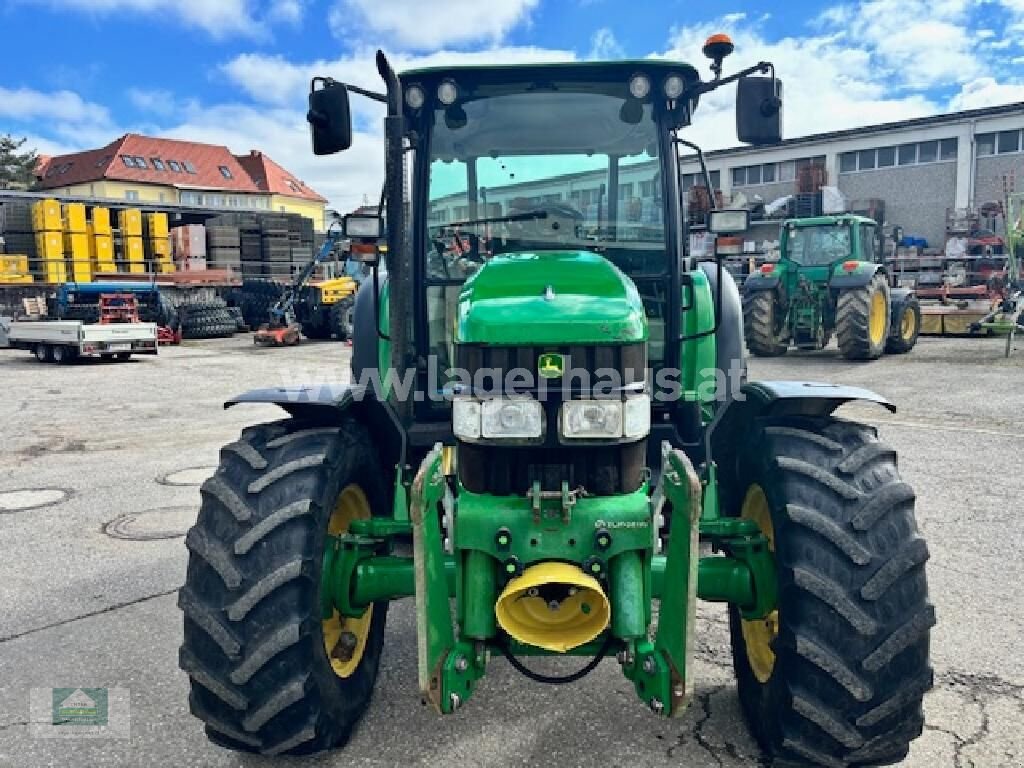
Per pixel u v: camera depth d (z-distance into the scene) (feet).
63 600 13.51
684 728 9.33
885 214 100.68
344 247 66.64
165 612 12.97
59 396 37.91
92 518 18.24
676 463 7.59
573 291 8.43
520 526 7.70
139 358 55.62
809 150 105.60
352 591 8.89
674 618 7.44
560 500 7.72
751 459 9.23
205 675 7.89
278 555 7.99
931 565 13.79
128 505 19.25
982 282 67.46
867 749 7.66
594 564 7.57
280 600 7.88
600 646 7.84
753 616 8.87
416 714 9.78
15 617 12.85
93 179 193.67
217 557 8.05
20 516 18.53
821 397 8.77
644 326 8.37
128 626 12.45
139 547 16.17
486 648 7.80
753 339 42.19
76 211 80.53
